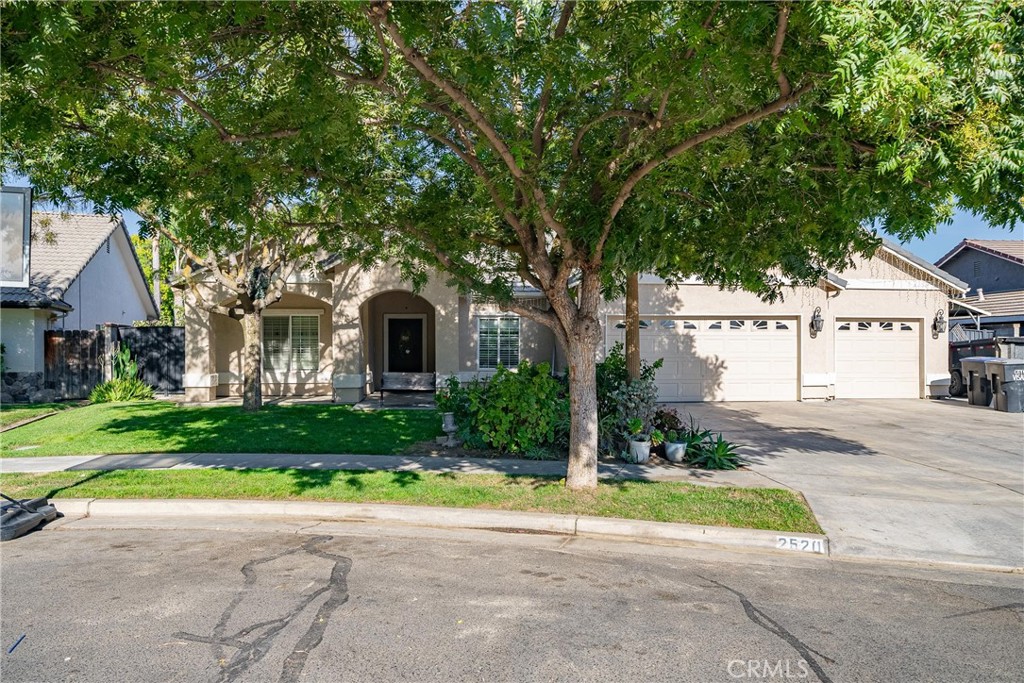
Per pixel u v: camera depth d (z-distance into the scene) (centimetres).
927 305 1830
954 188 564
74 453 1031
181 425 1265
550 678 377
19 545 635
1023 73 517
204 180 753
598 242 721
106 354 1852
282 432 1191
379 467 928
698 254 852
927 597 522
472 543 648
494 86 702
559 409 1047
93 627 441
